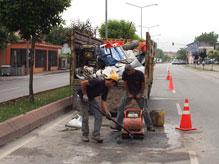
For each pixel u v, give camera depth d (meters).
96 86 10.32
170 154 9.20
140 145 10.10
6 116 11.83
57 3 15.27
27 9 15.04
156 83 34.06
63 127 12.32
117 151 9.44
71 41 15.18
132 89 11.81
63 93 20.33
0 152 9.14
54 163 8.34
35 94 19.84
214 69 79.62
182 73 58.22
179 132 11.91
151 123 12.05
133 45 17.16
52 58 63.75
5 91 25.42
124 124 10.77
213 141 10.66
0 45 41.72
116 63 15.45
